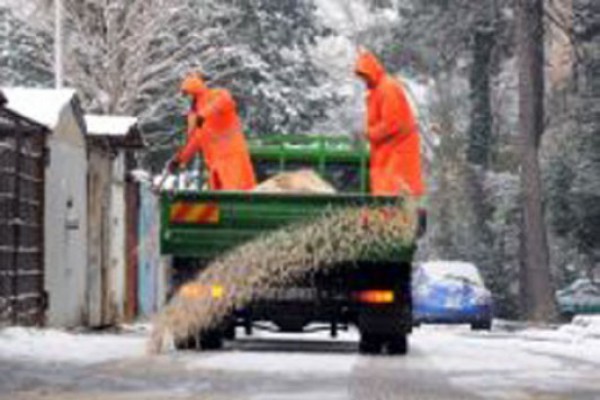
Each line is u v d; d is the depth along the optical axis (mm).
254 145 41344
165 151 89438
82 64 81438
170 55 85062
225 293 35562
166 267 43844
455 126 119562
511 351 39219
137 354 34281
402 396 24516
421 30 96375
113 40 80812
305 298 36312
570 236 95625
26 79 91375
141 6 81250
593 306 96688
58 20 68438
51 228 43531
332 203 35406
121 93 80688
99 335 42906
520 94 84562
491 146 105875
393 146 36938
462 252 103000
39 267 42188
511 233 101438
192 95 39188
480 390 26047
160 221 36188
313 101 107188
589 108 92250
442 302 68125
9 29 92125
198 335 36125
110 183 50594
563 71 103312
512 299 101312
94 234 49250
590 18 89062
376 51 98750
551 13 95188
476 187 103188
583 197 93188
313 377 28344
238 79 100000
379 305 36406
